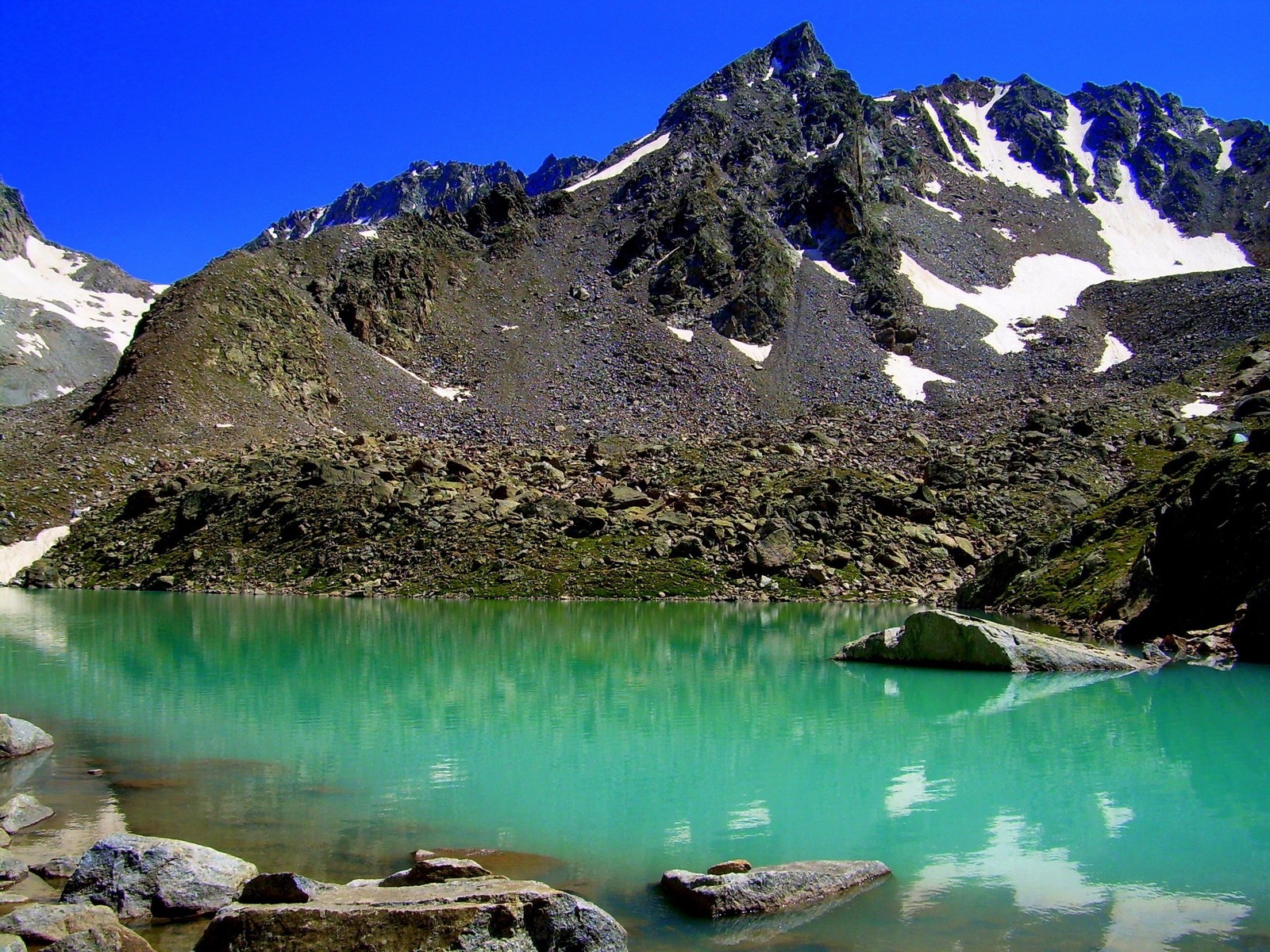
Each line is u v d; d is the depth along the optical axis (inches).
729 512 3024.1
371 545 2832.2
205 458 4020.7
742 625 2007.9
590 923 484.1
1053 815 706.2
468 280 7332.7
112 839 577.6
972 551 2869.1
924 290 7421.3
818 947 492.7
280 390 4960.6
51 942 466.9
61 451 4067.4
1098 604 1892.2
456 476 3388.3
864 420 5206.7
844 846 644.1
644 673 1396.4
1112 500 2421.3
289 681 1306.6
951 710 1117.1
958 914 531.5
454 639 1760.6
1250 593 1560.0
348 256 6953.7
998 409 5221.5
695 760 875.4
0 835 649.0
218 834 669.9
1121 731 1004.6
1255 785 784.3
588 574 2630.4
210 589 2733.8
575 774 825.5
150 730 999.0
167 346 4854.8
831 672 1417.3
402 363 6186.0
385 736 973.2
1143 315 6904.5
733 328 6761.8
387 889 514.6
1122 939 497.7
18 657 1510.8
